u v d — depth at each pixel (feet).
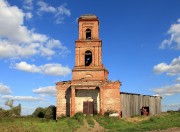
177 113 139.54
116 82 147.33
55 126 109.60
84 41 156.35
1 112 153.07
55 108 157.99
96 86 144.87
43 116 162.71
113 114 142.82
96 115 140.46
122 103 149.18
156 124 108.17
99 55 154.40
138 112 155.53
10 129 91.20
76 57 155.22
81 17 160.35
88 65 160.86
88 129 105.29
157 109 164.76
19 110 163.84
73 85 144.56
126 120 131.34
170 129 95.71
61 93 149.59
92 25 159.02
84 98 147.23
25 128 95.81
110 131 98.68
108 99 146.20
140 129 98.17
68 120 127.75
